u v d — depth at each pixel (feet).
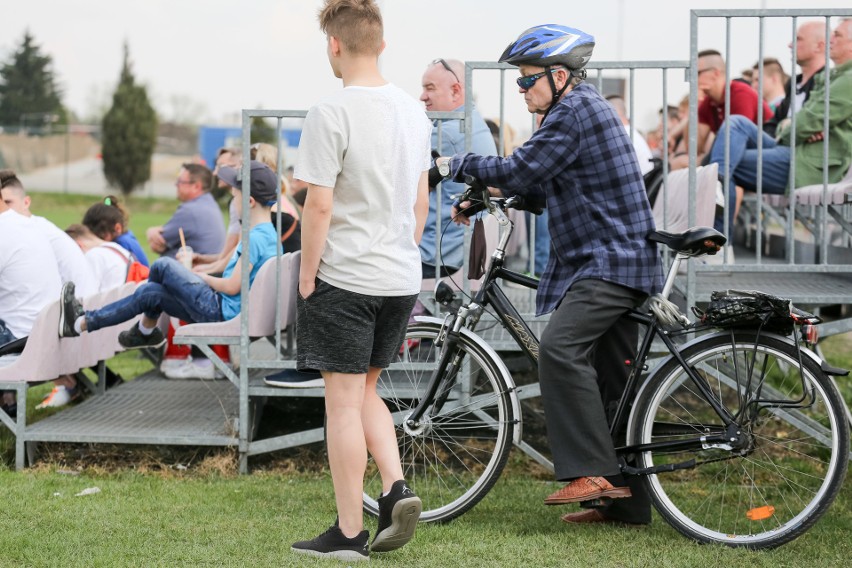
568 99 14.52
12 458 19.83
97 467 19.12
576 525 15.47
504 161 14.61
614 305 14.42
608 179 14.42
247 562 13.12
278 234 19.11
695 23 17.72
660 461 19.21
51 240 23.91
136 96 188.96
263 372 23.65
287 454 20.25
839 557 13.83
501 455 15.64
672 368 14.73
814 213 23.65
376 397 13.87
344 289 12.82
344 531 13.25
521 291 24.43
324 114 12.62
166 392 23.30
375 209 12.90
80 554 13.48
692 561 13.55
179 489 17.56
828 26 17.93
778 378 24.75
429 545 14.23
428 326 16.28
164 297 20.43
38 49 250.78
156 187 195.31
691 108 17.75
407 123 13.21
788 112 27.02
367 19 13.07
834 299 18.03
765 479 18.45
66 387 24.58
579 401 14.35
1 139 187.52
